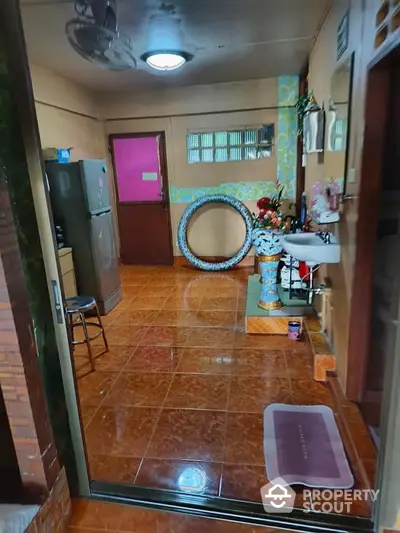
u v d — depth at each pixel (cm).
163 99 513
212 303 402
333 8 254
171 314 375
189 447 196
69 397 158
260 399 233
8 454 159
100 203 375
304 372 260
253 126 504
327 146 275
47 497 143
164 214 551
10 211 125
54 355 154
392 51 151
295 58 392
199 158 528
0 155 133
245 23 288
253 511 157
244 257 525
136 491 169
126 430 211
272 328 317
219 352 293
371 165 190
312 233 290
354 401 218
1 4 120
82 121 480
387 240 195
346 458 185
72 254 366
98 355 297
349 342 215
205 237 556
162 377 263
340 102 233
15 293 128
